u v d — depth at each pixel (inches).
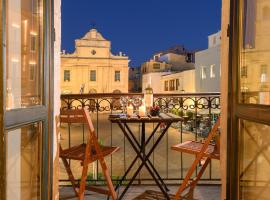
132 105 136.3
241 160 79.7
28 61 79.0
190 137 606.9
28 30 79.4
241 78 79.9
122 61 1616.6
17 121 61.2
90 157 110.1
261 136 77.5
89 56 1568.7
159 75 1549.0
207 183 144.6
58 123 98.1
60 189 137.7
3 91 50.6
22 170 79.3
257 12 79.7
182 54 1854.1
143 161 124.9
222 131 98.3
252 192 79.8
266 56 75.6
